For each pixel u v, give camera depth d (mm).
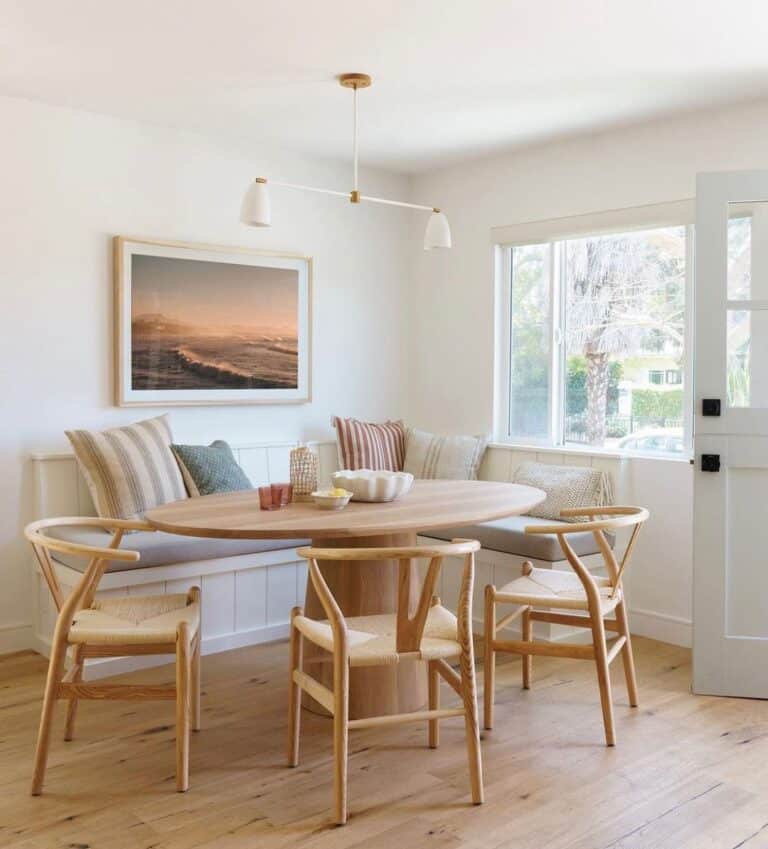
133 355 4215
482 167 4949
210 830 2330
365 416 5219
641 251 4305
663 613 4117
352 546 3086
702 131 3969
